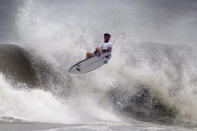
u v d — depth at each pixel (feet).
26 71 153.99
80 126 113.80
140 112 163.94
